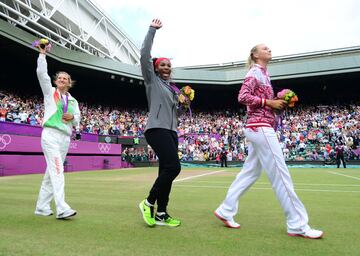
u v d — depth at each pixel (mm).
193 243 2744
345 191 7117
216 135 30266
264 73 3281
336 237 2955
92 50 32625
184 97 3643
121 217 3914
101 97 35594
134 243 2738
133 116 33562
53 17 24141
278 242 2779
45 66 3818
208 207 4781
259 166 3346
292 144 26438
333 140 25812
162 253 2459
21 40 21016
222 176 12961
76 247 2613
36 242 2758
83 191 7191
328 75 29703
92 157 22703
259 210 4473
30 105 24375
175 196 6160
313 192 6902
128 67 30203
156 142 3424
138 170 19812
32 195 6301
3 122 16266
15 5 21641
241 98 3145
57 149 3844
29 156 17453
